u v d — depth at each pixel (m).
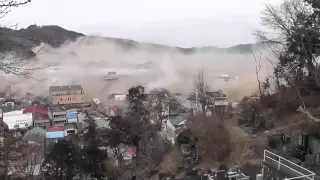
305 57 23.61
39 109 80.00
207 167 24.41
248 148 22.75
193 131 31.47
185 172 25.03
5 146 17.58
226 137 26.33
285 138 20.23
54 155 32.56
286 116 23.50
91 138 36.06
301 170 13.43
